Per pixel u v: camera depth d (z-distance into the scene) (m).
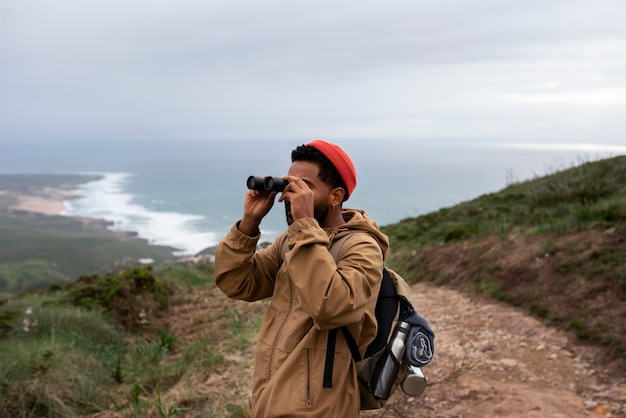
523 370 4.69
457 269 8.97
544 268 7.14
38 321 6.55
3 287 107.25
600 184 11.31
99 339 6.61
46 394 4.46
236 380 4.59
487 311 6.71
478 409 3.86
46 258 142.62
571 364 4.73
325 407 1.54
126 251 156.00
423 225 14.81
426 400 4.06
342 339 1.62
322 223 1.77
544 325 5.75
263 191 1.78
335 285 1.48
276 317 1.72
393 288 1.79
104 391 5.04
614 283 5.89
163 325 7.73
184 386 4.73
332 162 1.70
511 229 9.65
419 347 1.72
